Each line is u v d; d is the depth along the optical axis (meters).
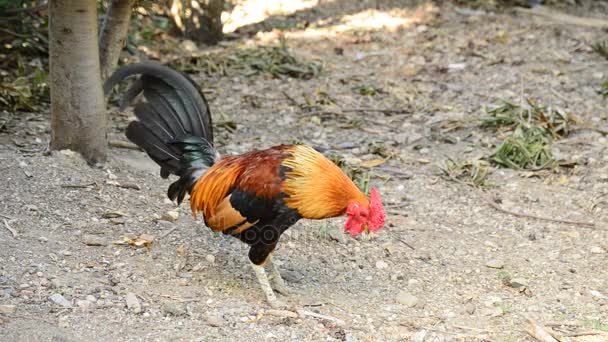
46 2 10.71
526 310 6.40
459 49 12.91
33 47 11.18
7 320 5.54
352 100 11.04
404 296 6.48
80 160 8.04
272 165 5.92
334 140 9.86
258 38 13.17
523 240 7.68
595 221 8.04
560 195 8.62
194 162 6.51
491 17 14.48
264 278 6.17
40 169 7.71
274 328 5.86
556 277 6.98
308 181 5.85
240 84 11.38
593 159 9.35
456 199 8.51
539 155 9.35
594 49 12.87
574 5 15.45
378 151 9.53
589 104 10.91
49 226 6.88
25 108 9.59
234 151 9.29
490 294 6.67
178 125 6.68
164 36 12.82
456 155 9.58
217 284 6.45
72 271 6.28
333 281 6.75
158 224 7.25
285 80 11.62
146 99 6.79
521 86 11.46
